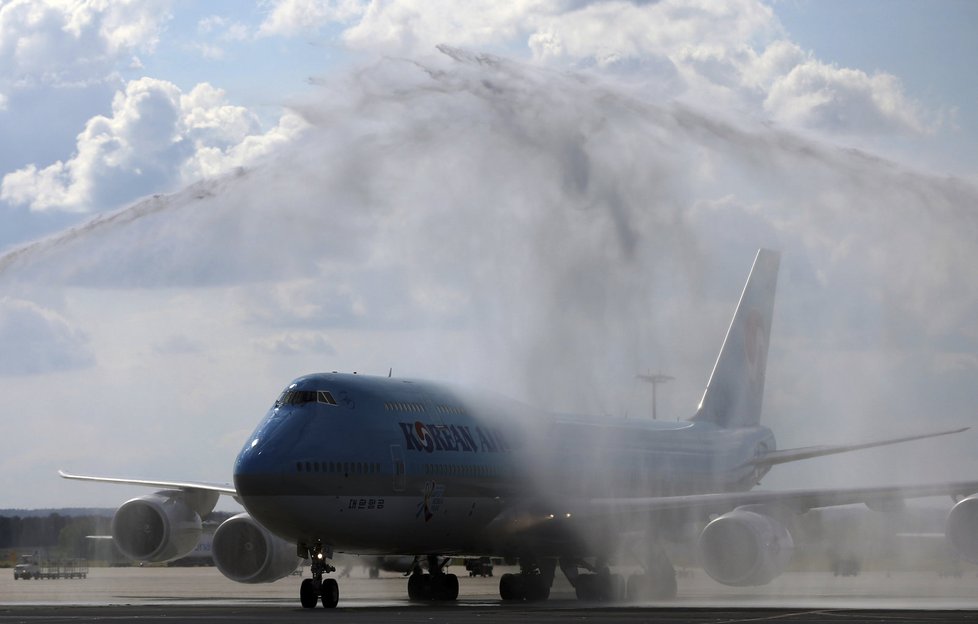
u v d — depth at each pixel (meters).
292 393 112.06
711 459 162.00
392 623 82.44
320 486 106.62
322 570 108.81
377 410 114.25
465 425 123.62
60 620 85.44
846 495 118.56
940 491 114.19
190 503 128.38
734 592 145.38
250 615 92.94
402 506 113.56
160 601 124.69
